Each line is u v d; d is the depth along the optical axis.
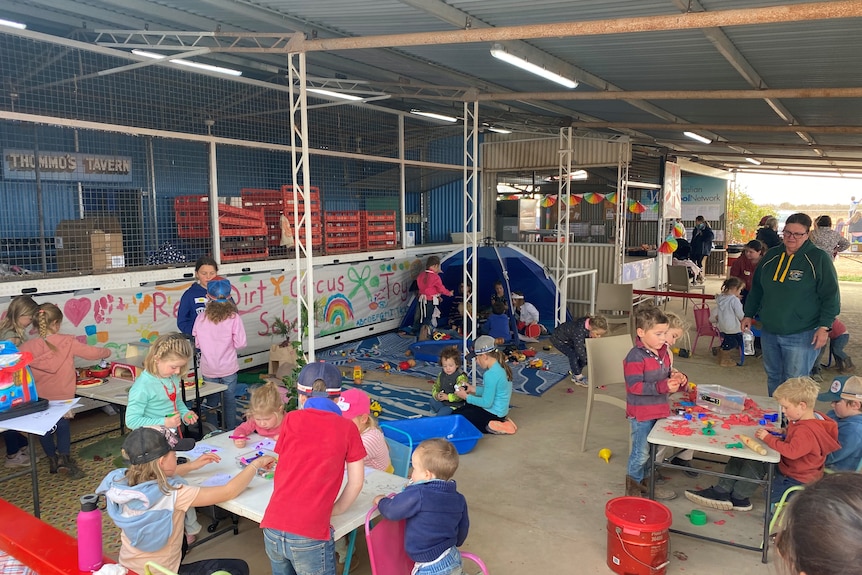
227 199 8.20
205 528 4.23
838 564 1.02
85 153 6.98
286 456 2.93
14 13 6.32
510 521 4.31
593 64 6.41
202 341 5.48
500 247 10.50
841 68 6.25
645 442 4.40
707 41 5.31
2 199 6.55
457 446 5.48
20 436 5.30
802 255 5.15
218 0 5.17
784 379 5.37
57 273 6.41
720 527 4.25
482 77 7.57
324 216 9.58
